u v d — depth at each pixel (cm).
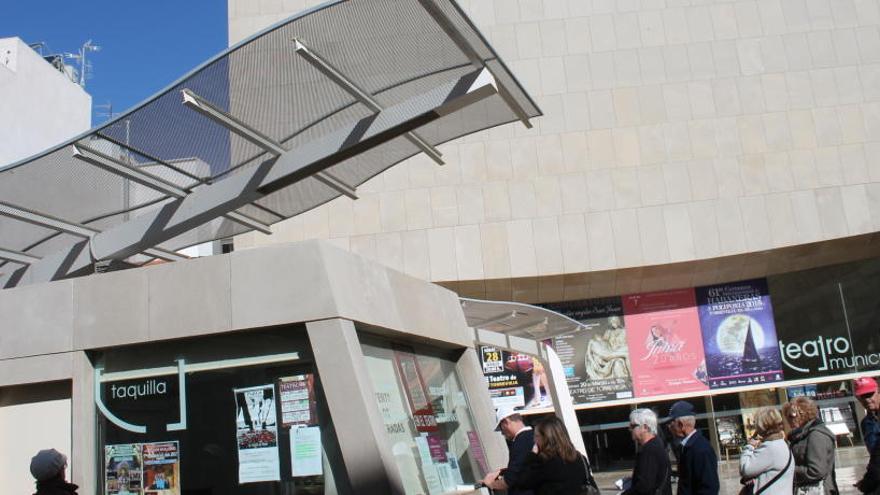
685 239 2442
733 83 2570
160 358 703
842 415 2492
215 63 759
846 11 2633
